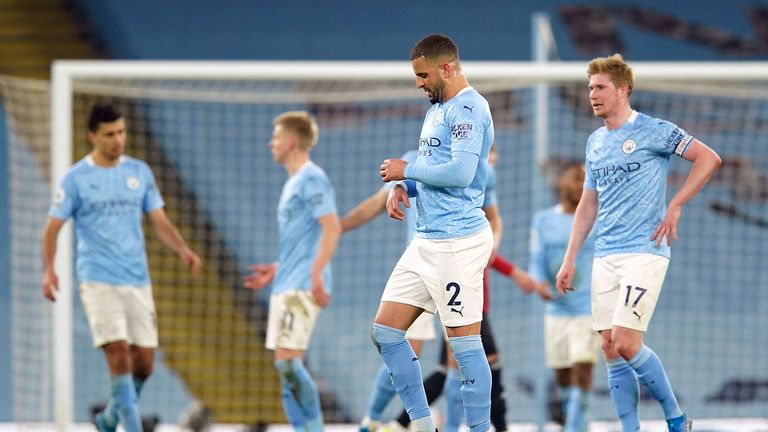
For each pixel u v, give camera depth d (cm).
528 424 3775
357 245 4250
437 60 1775
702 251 4256
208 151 4544
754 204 4269
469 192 1797
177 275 4397
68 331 2864
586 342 2856
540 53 3453
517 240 4259
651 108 4278
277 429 3703
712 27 5166
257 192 4550
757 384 4047
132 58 5181
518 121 4241
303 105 4559
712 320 4162
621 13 5188
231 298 4406
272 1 5256
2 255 4469
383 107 4466
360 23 5188
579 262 2889
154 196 2605
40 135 3791
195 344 4319
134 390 2469
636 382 2077
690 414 3969
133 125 4428
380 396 2533
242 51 5172
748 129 4247
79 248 2511
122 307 2488
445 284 1772
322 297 2483
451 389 2439
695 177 1958
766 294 4203
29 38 5216
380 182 4472
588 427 2848
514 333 4128
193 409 3456
